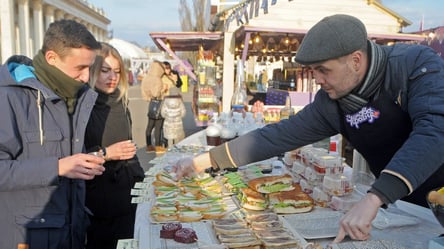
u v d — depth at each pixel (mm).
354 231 929
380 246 1194
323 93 1379
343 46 1058
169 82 6367
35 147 1493
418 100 1059
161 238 1348
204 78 5582
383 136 1225
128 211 2234
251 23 4137
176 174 1673
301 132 1450
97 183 2166
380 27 4316
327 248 1168
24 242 1480
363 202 956
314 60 1083
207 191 1839
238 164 1543
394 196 934
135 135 8203
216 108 5375
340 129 1363
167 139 6180
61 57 1478
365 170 1946
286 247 1260
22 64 1553
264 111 3580
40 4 25875
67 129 1577
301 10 4172
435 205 967
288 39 4961
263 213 1565
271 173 2105
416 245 1256
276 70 6688
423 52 1133
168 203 1647
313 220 1506
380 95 1172
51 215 1521
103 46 2193
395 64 1136
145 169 5211
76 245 1686
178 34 5039
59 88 1539
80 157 1458
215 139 2812
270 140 1489
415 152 957
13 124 1424
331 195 1668
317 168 1748
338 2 4207
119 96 2244
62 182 1571
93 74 2115
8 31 21516
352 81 1141
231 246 1249
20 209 1476
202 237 1352
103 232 2229
